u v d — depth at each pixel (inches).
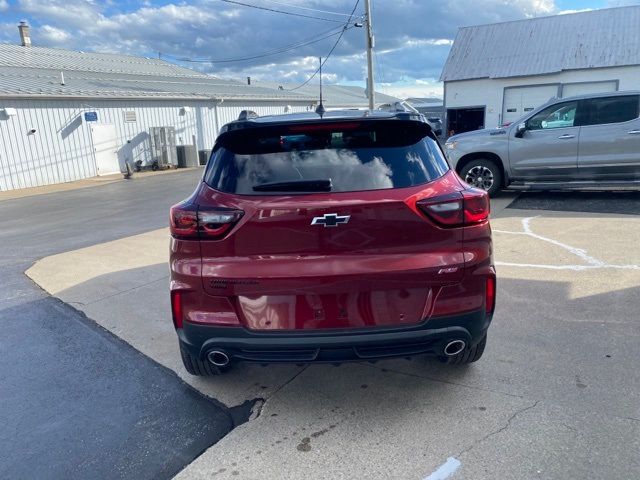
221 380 130.2
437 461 94.8
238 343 103.0
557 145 340.2
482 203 104.2
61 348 152.8
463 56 1045.2
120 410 118.6
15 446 106.2
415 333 100.9
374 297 100.8
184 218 103.4
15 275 238.5
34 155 741.3
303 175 104.3
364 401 116.7
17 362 144.6
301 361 103.7
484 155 365.1
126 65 1305.4
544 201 352.5
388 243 100.1
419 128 114.2
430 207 100.1
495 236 259.1
